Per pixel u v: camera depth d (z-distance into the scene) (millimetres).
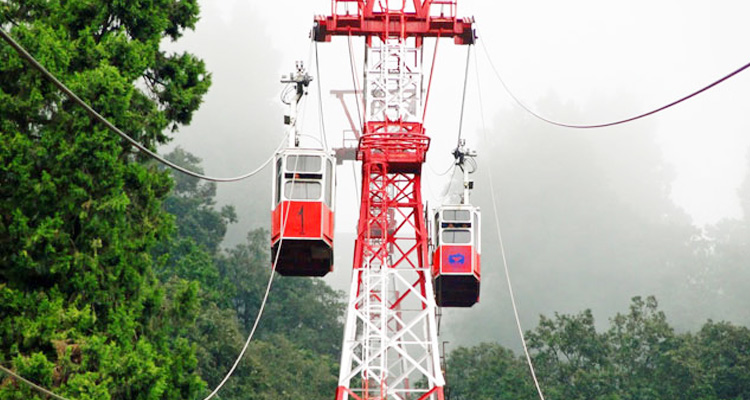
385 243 77750
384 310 73125
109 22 64812
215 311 138000
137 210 62938
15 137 55750
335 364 159625
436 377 69625
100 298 58625
